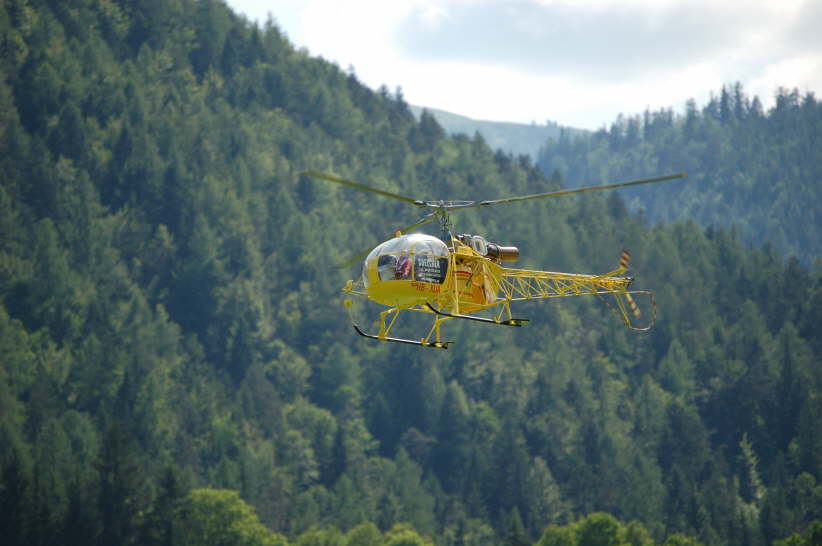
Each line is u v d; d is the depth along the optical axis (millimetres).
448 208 27734
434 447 163250
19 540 95188
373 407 170875
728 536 124688
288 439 152250
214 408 153125
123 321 176500
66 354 161750
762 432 169000
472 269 28562
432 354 180875
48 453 126062
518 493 140250
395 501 133750
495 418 169000
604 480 143500
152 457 139625
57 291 173750
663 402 174125
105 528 101688
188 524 105000
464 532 129125
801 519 129125
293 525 124000
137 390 149750
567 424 163875
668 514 131000
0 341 154625
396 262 26969
